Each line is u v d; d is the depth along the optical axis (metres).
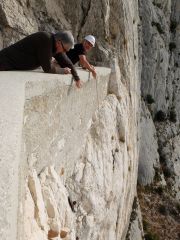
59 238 5.80
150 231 24.50
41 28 12.81
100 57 15.78
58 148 7.16
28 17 12.16
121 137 15.70
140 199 27.17
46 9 13.39
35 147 5.44
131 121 19.47
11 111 3.46
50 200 5.74
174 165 32.78
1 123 3.08
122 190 15.00
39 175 5.85
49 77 5.92
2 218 2.26
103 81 13.71
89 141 11.20
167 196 28.97
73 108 8.30
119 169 14.00
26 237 4.27
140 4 33.78
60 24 13.85
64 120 7.46
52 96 6.18
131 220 20.95
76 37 15.27
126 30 17.45
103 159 11.84
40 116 5.59
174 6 37.94
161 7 36.25
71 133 8.45
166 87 36.00
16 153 2.95
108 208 11.94
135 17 22.84
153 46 34.00
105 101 14.69
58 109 6.77
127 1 18.00
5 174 2.56
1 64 6.77
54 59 8.23
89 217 9.10
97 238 10.12
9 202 2.44
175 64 37.62
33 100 5.11
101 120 12.97
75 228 8.06
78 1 15.31
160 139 33.50
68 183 8.56
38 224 4.95
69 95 7.62
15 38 11.17
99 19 15.80
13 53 6.81
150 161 30.08
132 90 20.03
